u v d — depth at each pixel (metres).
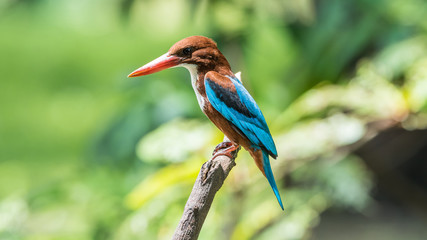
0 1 11.22
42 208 8.90
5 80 25.23
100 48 26.30
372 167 10.96
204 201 4.70
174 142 7.75
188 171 7.60
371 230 14.26
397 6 9.52
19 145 20.42
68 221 8.79
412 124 8.53
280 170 8.63
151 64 6.18
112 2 10.20
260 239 8.77
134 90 9.39
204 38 6.35
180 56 6.26
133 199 7.68
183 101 8.99
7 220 8.52
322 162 9.19
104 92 22.58
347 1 9.78
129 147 8.91
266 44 10.55
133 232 7.91
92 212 8.72
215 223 8.12
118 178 9.00
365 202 9.72
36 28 29.27
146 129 8.88
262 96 9.84
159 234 7.88
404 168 13.62
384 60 8.95
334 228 14.20
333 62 9.85
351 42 9.69
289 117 8.74
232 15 9.74
